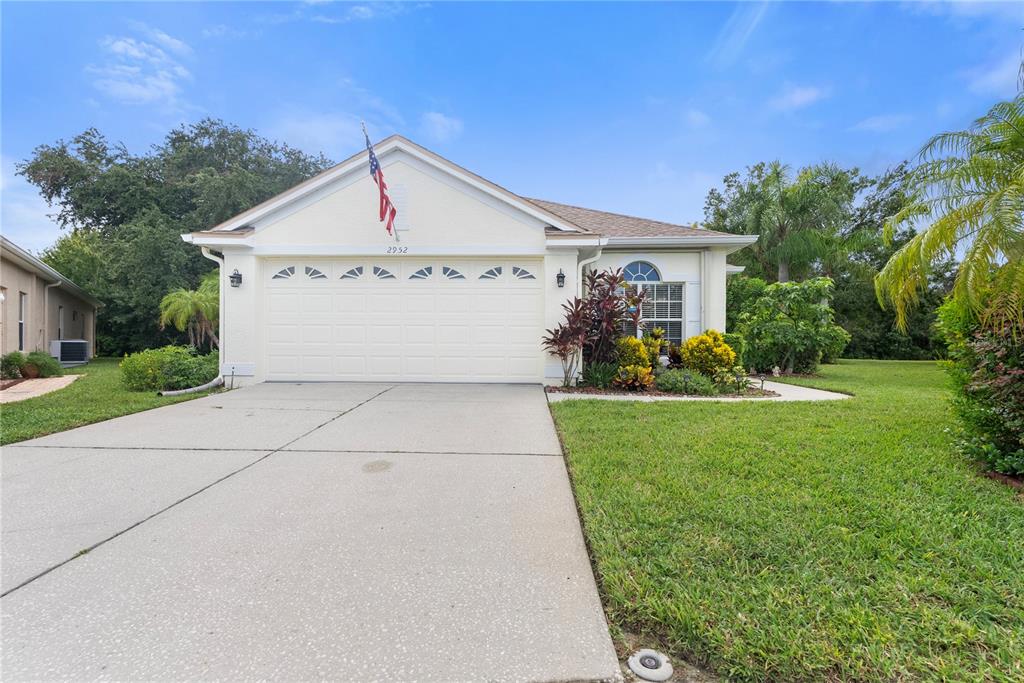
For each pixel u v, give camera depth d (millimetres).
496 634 2199
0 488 3930
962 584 2508
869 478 4039
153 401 7691
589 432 5605
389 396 8188
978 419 4504
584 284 10594
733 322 15773
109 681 1905
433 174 9547
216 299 17203
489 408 7207
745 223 22219
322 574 2688
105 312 20797
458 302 9758
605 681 1938
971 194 6238
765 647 2070
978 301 4582
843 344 13922
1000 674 1904
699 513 3369
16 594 2479
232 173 21688
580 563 2828
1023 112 5941
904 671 1940
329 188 9562
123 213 23531
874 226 25312
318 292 9781
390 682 1907
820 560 2750
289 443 5316
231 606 2391
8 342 13461
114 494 3830
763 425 5953
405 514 3492
